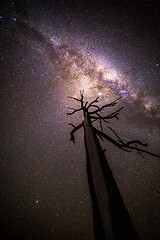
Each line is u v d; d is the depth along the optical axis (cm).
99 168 169
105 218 132
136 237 123
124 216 134
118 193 154
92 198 158
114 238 117
